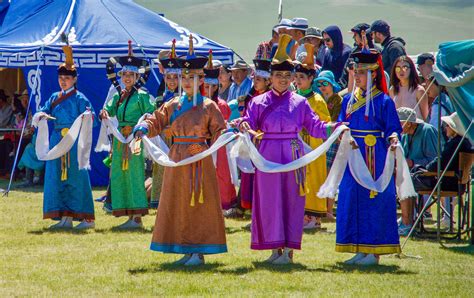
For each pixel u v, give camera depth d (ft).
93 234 65.77
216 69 54.60
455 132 65.16
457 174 64.59
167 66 54.44
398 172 55.01
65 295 45.50
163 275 50.47
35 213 77.05
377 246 54.03
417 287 48.14
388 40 84.89
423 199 70.08
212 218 53.26
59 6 106.42
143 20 106.32
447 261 56.49
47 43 98.53
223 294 45.83
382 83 54.60
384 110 54.29
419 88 75.56
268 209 53.67
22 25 104.99
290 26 91.61
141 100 68.95
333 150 72.02
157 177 78.23
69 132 66.90
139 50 99.86
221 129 53.11
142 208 69.26
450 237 65.87
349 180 54.49
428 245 63.05
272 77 54.54
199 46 103.65
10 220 72.49
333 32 90.53
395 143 53.36
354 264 54.70
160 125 54.29
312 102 67.87
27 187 99.91
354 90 55.06
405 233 67.15
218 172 75.25
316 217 70.13
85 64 98.32
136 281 48.83
